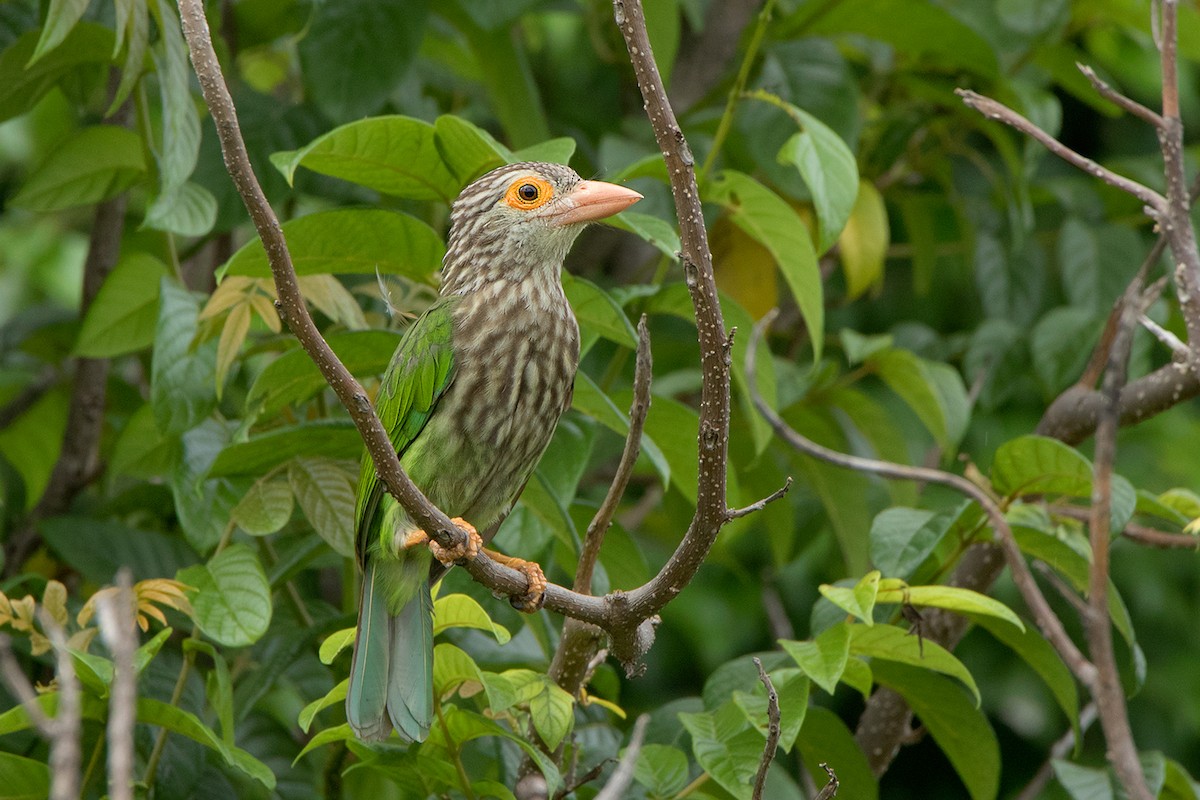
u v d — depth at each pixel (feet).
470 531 23.20
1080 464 27.45
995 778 30.07
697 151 37.55
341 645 25.25
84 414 37.83
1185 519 28.71
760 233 30.71
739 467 38.78
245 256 27.32
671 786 27.32
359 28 33.50
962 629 33.42
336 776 32.89
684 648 54.90
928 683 29.27
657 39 36.47
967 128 43.39
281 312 19.29
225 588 26.66
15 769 23.88
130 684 13.52
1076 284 41.37
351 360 29.60
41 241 53.72
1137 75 51.34
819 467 38.32
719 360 19.48
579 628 25.32
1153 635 53.93
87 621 26.04
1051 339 39.17
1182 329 41.75
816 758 29.71
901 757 58.95
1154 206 25.72
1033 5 41.16
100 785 28.50
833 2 38.09
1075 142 59.72
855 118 37.29
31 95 33.83
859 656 27.78
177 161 27.68
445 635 31.12
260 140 35.42
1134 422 32.42
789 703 26.14
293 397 29.91
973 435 52.01
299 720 24.50
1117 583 52.65
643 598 22.04
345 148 27.96
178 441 30.22
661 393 38.60
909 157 44.19
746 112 36.86
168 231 29.40
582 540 31.55
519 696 24.76
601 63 51.26
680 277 40.73
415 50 33.71
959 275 55.77
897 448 38.45
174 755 29.43
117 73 35.99
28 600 25.94
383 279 33.37
